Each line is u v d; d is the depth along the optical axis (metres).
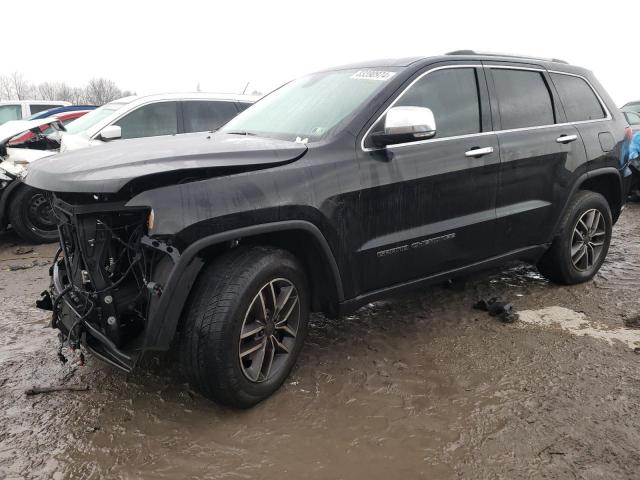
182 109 7.18
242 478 2.33
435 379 3.11
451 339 3.63
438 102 3.53
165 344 2.55
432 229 3.44
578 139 4.28
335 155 3.03
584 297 4.37
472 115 3.68
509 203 3.87
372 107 3.23
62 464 2.42
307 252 3.07
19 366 3.32
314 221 2.89
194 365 2.62
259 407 2.84
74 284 2.79
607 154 4.49
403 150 3.27
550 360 3.32
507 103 3.91
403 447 2.53
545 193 4.09
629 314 4.01
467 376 3.14
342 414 2.79
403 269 3.38
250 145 2.93
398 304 4.25
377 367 3.26
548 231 4.21
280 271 2.82
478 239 3.71
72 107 11.40
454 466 2.40
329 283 3.08
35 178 2.78
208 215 2.53
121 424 2.71
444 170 3.42
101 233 2.60
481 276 4.89
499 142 3.74
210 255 2.80
